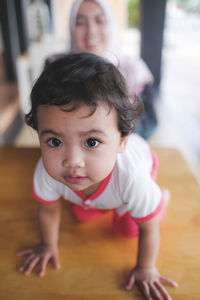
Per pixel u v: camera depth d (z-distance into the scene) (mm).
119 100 480
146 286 584
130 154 660
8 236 721
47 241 679
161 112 2408
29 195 844
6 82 3377
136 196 597
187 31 3598
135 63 1450
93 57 516
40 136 489
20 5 3260
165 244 690
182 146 1964
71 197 680
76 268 637
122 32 3287
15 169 956
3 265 646
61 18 3867
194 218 766
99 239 713
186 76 3176
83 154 475
